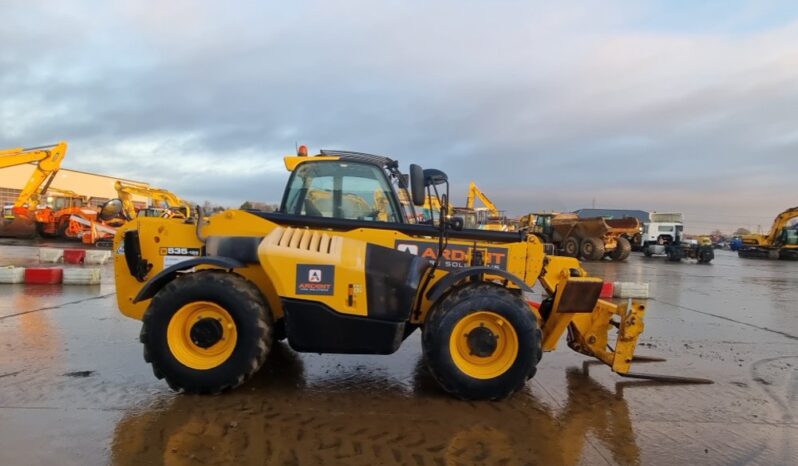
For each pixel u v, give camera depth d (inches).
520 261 181.9
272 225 175.8
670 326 305.6
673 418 154.9
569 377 194.1
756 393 180.9
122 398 155.5
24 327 247.6
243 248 171.8
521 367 158.4
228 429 135.5
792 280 654.5
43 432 130.6
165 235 179.2
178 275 169.3
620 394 175.5
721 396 176.7
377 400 161.0
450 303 159.2
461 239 182.5
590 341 190.4
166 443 126.3
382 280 159.5
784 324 322.0
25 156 958.4
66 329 245.0
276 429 136.6
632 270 783.1
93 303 316.5
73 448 122.5
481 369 161.8
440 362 158.2
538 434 139.7
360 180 191.8
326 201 190.5
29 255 645.3
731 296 467.8
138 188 990.4
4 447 122.0
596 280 171.2
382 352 161.5
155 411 145.9
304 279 156.1
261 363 157.6
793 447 136.1
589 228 1016.2
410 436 135.3
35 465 114.0
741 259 1296.8
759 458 129.2
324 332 158.4
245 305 154.6
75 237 953.5
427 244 179.5
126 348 212.4
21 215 956.0
